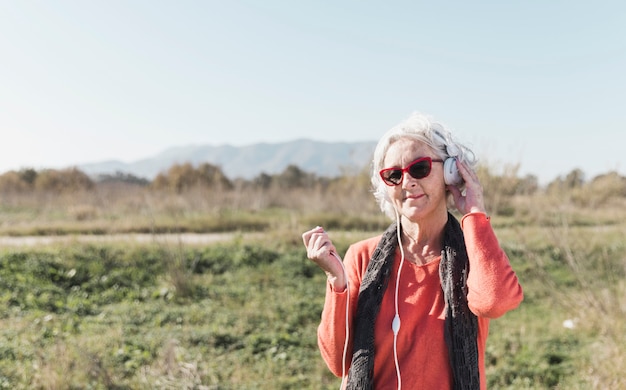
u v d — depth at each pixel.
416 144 2.18
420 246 2.26
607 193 17.81
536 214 14.41
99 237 13.73
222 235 15.59
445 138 2.20
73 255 11.87
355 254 2.38
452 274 2.11
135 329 8.24
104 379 6.04
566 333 8.05
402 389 2.08
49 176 30.84
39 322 8.47
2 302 9.45
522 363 6.96
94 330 8.10
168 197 19.61
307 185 29.22
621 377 5.86
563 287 10.15
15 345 7.15
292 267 11.91
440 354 2.08
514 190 16.58
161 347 7.22
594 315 8.21
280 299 9.95
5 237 15.05
